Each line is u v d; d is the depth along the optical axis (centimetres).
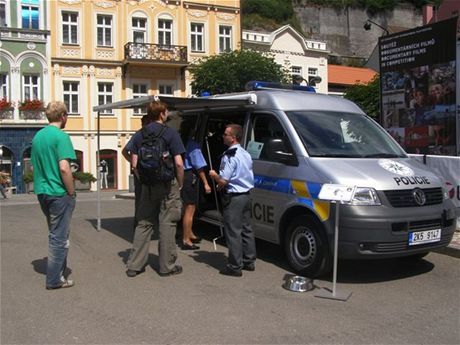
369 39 8912
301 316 504
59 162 567
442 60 1184
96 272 668
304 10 8444
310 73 4422
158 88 3434
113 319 495
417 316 507
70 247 830
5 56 3008
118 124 3300
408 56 1266
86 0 3222
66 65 3181
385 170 625
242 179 639
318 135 680
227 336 453
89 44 3241
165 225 641
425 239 610
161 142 620
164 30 3466
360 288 599
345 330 469
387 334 461
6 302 548
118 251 798
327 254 608
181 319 495
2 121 2989
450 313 516
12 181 3020
